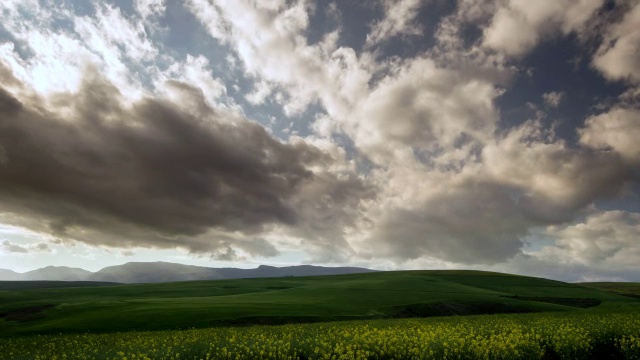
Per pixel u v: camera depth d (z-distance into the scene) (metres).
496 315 50.25
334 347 18.72
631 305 85.88
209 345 20.84
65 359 20.58
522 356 17.08
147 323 49.91
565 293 107.56
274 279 157.00
